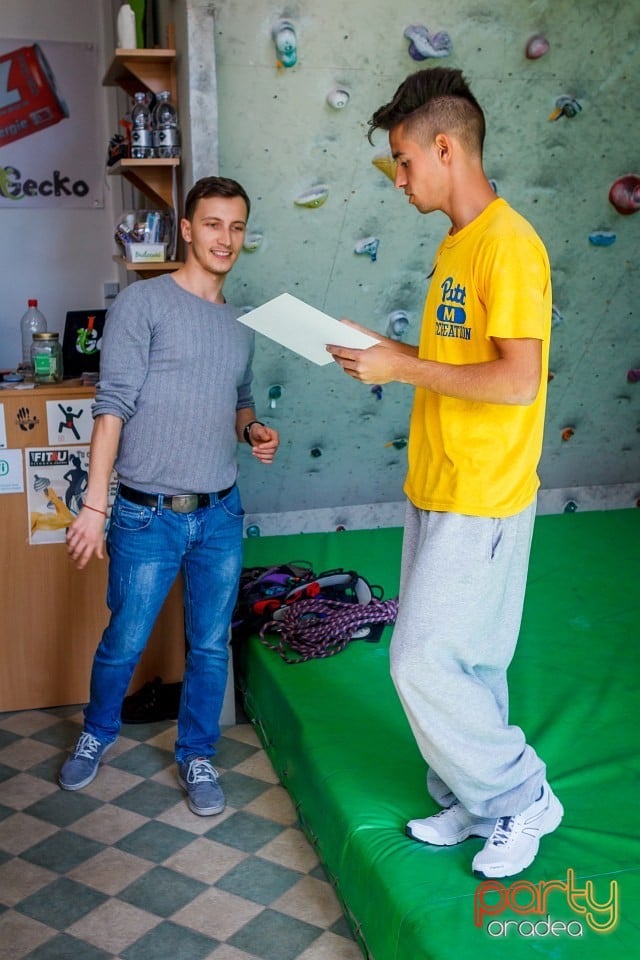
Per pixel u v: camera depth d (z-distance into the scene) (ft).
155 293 8.13
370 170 11.03
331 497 14.16
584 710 8.87
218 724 9.12
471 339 6.17
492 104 11.15
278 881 7.70
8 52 15.46
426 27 10.46
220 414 8.38
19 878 7.73
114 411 8.00
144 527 8.38
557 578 12.33
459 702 6.29
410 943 6.02
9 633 10.27
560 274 12.62
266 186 10.93
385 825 7.07
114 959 6.82
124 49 10.05
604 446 14.87
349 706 8.91
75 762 9.05
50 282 16.30
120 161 10.11
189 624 8.98
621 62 11.12
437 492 6.38
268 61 10.19
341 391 12.66
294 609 10.44
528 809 6.60
